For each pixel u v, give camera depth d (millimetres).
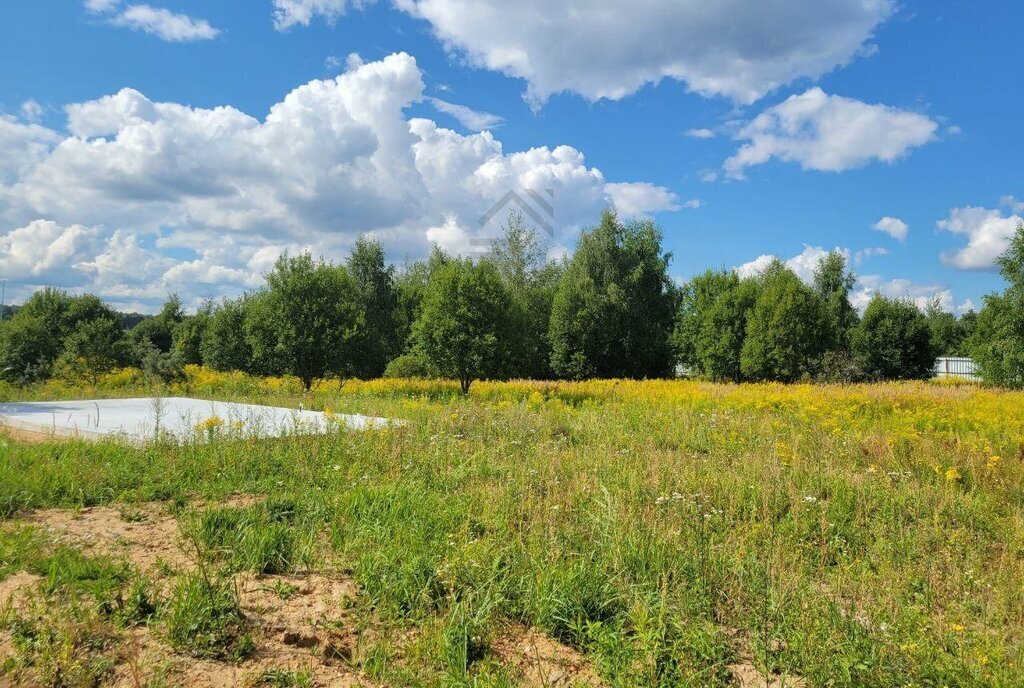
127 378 22703
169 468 7023
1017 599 4164
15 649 3033
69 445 7773
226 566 4137
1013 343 25312
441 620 3496
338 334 19922
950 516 6121
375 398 16203
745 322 34938
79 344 22141
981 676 3109
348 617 3639
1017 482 7148
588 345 38062
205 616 3312
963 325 53094
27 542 4461
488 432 9672
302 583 4086
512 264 41281
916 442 9195
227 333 33312
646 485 6562
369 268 44031
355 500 5684
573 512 5551
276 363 20328
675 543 4641
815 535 5570
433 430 9750
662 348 40688
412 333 19734
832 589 4320
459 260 20672
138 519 5402
